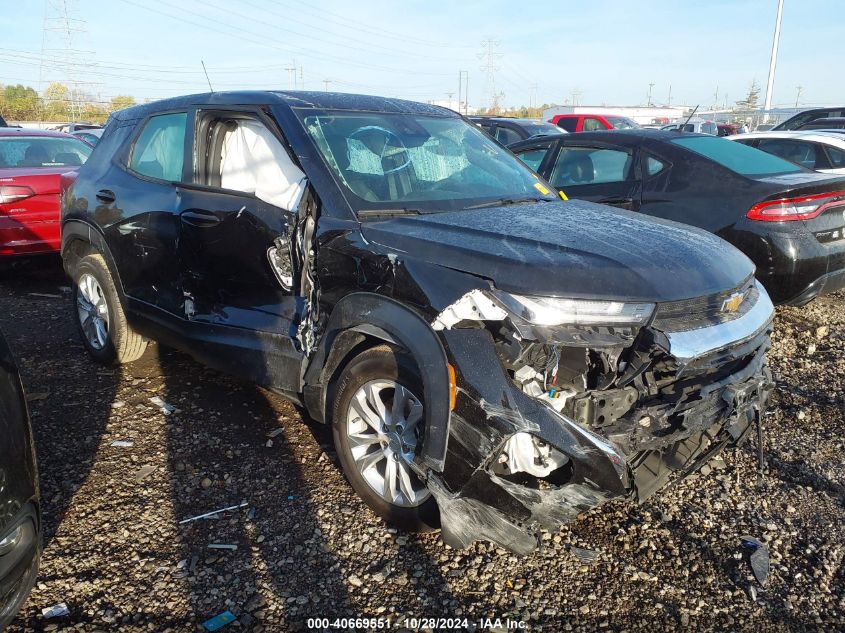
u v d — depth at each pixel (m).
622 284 2.44
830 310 6.21
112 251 4.25
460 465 2.44
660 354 2.42
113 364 4.61
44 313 5.96
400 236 2.82
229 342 3.55
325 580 2.65
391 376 2.77
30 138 7.60
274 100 3.59
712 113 42.72
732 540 2.97
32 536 2.18
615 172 5.93
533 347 2.42
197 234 3.62
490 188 3.68
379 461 3.01
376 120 3.73
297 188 3.34
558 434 2.30
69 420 3.87
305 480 3.32
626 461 2.33
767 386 2.99
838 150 8.42
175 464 3.44
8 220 6.37
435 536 2.92
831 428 3.97
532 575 2.72
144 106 4.49
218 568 2.70
